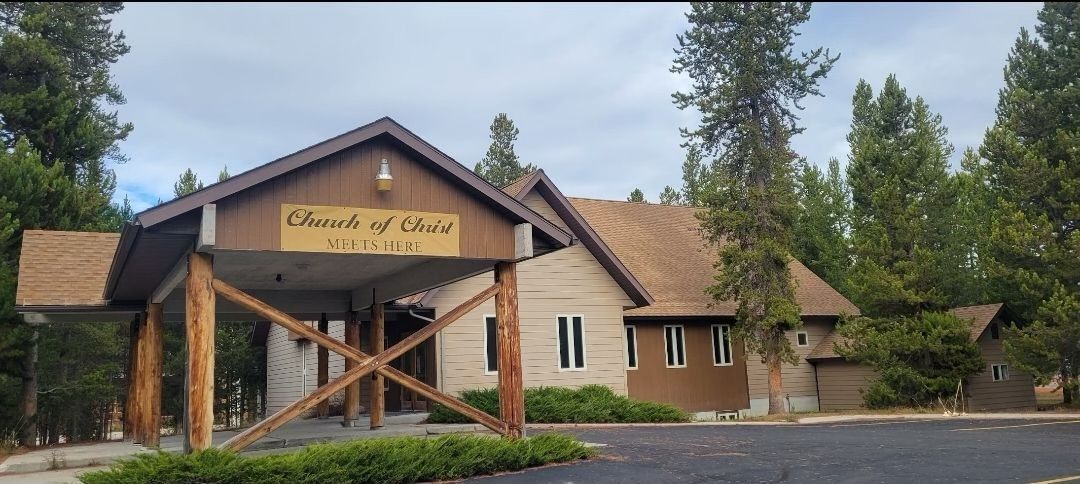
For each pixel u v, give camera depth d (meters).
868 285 24.22
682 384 24.36
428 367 19.75
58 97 24.33
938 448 11.90
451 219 11.05
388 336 22.09
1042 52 24.52
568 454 10.75
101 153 27.62
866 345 23.75
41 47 24.28
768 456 11.12
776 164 22.41
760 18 22.52
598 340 21.61
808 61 22.72
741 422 19.42
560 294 21.31
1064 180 22.03
